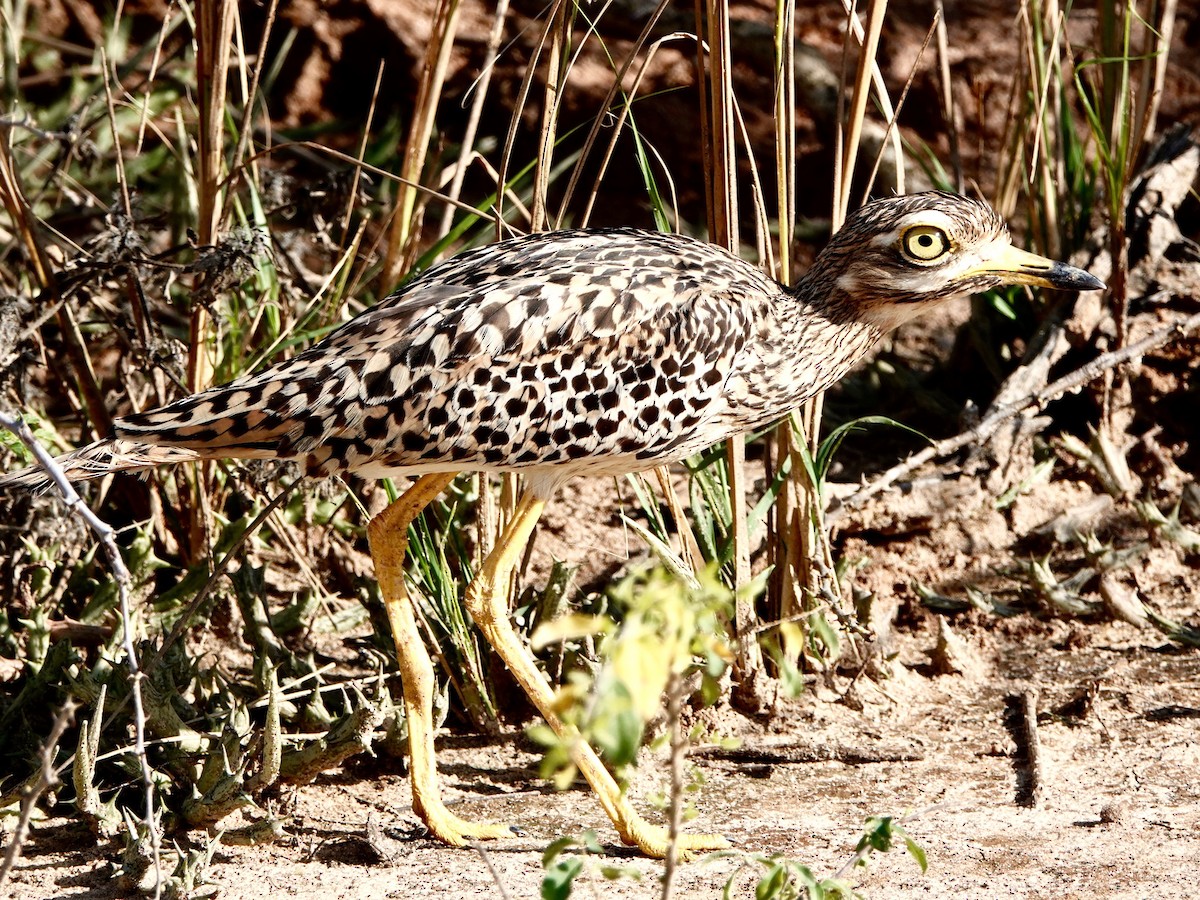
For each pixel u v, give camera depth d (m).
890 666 10.05
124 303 12.27
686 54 16.14
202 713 8.93
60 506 10.16
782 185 9.57
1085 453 12.11
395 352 8.08
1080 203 13.59
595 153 16.03
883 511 11.62
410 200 11.00
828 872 7.73
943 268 9.11
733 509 9.51
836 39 17.03
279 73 16.30
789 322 9.09
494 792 9.01
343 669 10.11
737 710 9.75
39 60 16.30
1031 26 12.87
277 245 11.53
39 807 8.45
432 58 10.61
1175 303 12.59
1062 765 9.02
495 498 11.02
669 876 5.81
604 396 8.38
